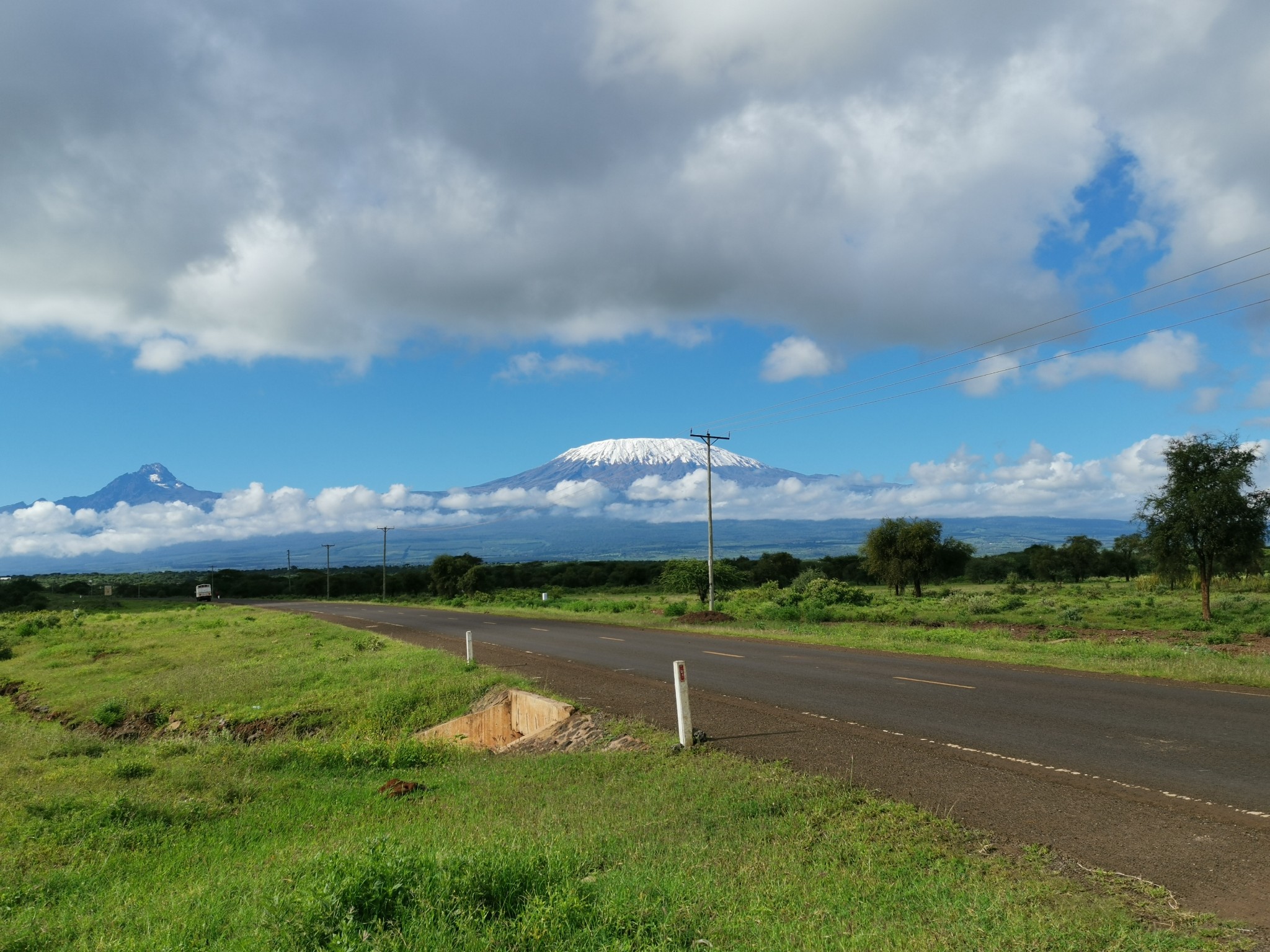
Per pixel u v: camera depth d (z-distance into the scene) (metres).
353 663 22.41
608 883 5.19
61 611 69.25
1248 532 28.86
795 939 4.38
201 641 33.44
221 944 4.89
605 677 16.83
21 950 5.32
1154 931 4.38
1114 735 9.53
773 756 9.06
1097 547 84.88
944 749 9.04
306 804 9.35
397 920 4.52
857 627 28.70
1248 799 6.86
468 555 106.62
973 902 4.83
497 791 8.62
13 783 11.34
